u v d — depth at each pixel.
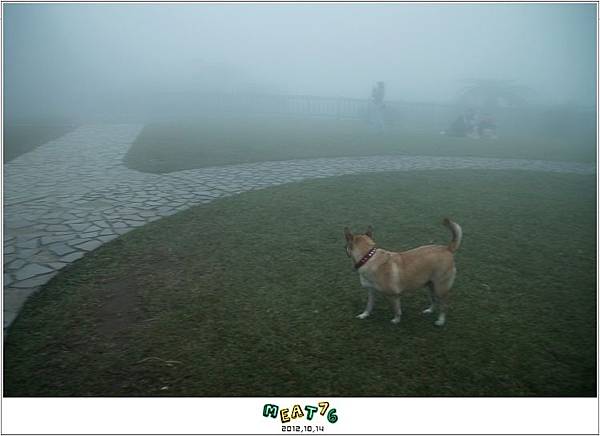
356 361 3.50
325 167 11.80
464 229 6.87
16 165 10.89
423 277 3.81
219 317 4.10
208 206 7.76
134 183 9.36
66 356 3.48
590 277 5.16
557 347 3.74
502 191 9.48
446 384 3.27
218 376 3.30
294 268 5.23
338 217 7.33
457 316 4.23
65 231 6.32
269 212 7.50
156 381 3.23
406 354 3.61
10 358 3.43
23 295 4.40
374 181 10.15
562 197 9.05
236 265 5.27
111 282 4.76
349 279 4.97
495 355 3.62
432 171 11.55
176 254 5.57
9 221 6.69
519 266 5.45
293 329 3.93
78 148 13.60
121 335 3.78
